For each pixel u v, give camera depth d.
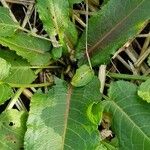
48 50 0.50
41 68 0.50
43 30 0.53
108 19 0.48
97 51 0.49
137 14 0.47
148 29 0.53
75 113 0.45
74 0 0.50
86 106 0.45
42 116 0.45
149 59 0.50
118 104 0.46
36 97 0.46
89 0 0.53
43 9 0.48
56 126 0.44
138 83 0.50
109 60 0.48
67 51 0.50
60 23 0.48
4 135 0.45
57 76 0.51
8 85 0.45
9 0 0.53
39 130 0.44
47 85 0.50
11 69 0.47
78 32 0.53
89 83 0.47
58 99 0.46
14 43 0.47
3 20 0.48
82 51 0.50
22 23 0.53
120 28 0.48
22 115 0.46
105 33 0.49
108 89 0.47
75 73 0.48
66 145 0.43
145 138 0.44
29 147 0.43
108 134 0.49
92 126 0.43
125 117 0.45
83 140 0.43
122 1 0.48
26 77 0.48
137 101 0.45
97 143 0.43
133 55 0.52
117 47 0.47
